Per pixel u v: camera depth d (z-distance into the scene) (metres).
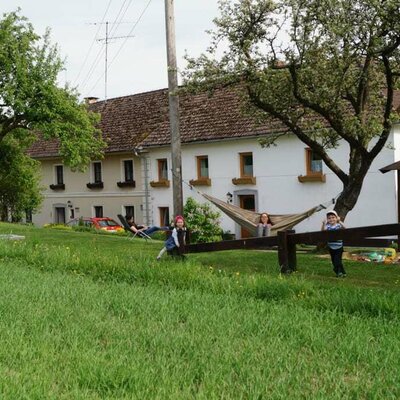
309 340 6.46
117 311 7.95
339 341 6.40
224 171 29.22
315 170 26.02
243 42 15.82
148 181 33.22
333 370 5.44
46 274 11.30
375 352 5.99
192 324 7.10
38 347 5.99
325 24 15.25
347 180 17.59
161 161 32.94
